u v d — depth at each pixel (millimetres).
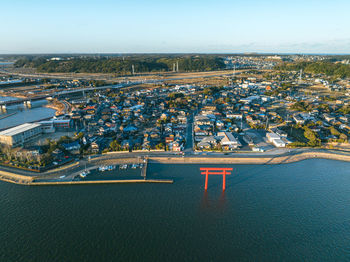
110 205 71375
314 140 116625
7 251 54625
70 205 71250
